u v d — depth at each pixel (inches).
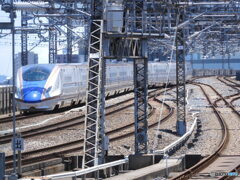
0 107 3516.2
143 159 1716.3
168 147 1860.2
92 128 1662.2
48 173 1622.8
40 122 2891.2
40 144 2160.4
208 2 2493.8
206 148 2041.1
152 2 1815.9
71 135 2391.7
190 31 3435.0
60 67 3393.2
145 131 1796.3
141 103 1809.8
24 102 3223.4
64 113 3302.2
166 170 1550.2
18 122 2898.6
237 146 2063.2
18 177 1331.2
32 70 3331.7
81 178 1520.7
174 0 1974.7
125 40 1728.6
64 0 2716.5
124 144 2140.7
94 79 1676.9
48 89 3262.8
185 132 2454.5
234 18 3021.7
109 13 1678.2
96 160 1606.8
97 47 1684.3
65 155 1854.1
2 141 2220.7
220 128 2625.5
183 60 2512.3
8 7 2645.2
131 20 1723.7
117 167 1670.8
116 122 2871.6
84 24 3326.8
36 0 2770.7
